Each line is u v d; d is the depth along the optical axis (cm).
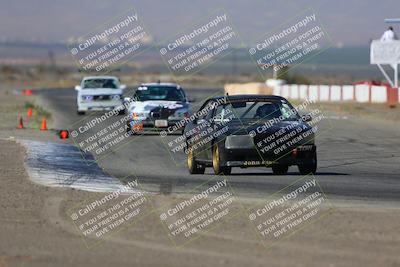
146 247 2780
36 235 2936
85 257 2638
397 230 2970
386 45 14162
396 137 7769
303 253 2675
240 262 2564
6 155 5528
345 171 4997
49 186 4009
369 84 14925
